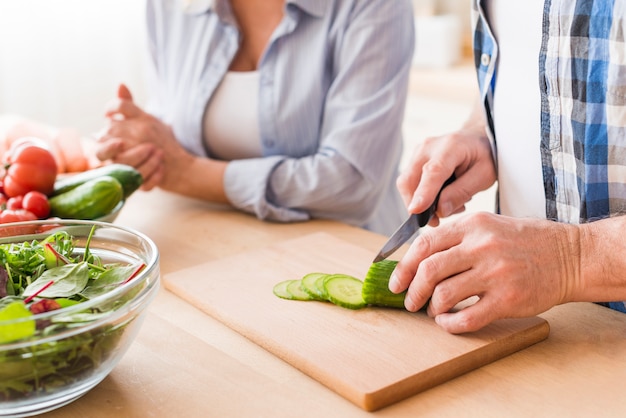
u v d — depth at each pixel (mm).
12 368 936
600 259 1068
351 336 1091
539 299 1074
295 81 1594
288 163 1532
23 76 2285
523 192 1304
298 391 1029
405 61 1575
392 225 1723
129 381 1045
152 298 1020
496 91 1306
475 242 1093
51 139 1619
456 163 1277
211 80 1625
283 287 1203
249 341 1116
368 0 1551
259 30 1626
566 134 1204
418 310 1135
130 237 1107
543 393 1019
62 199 1354
